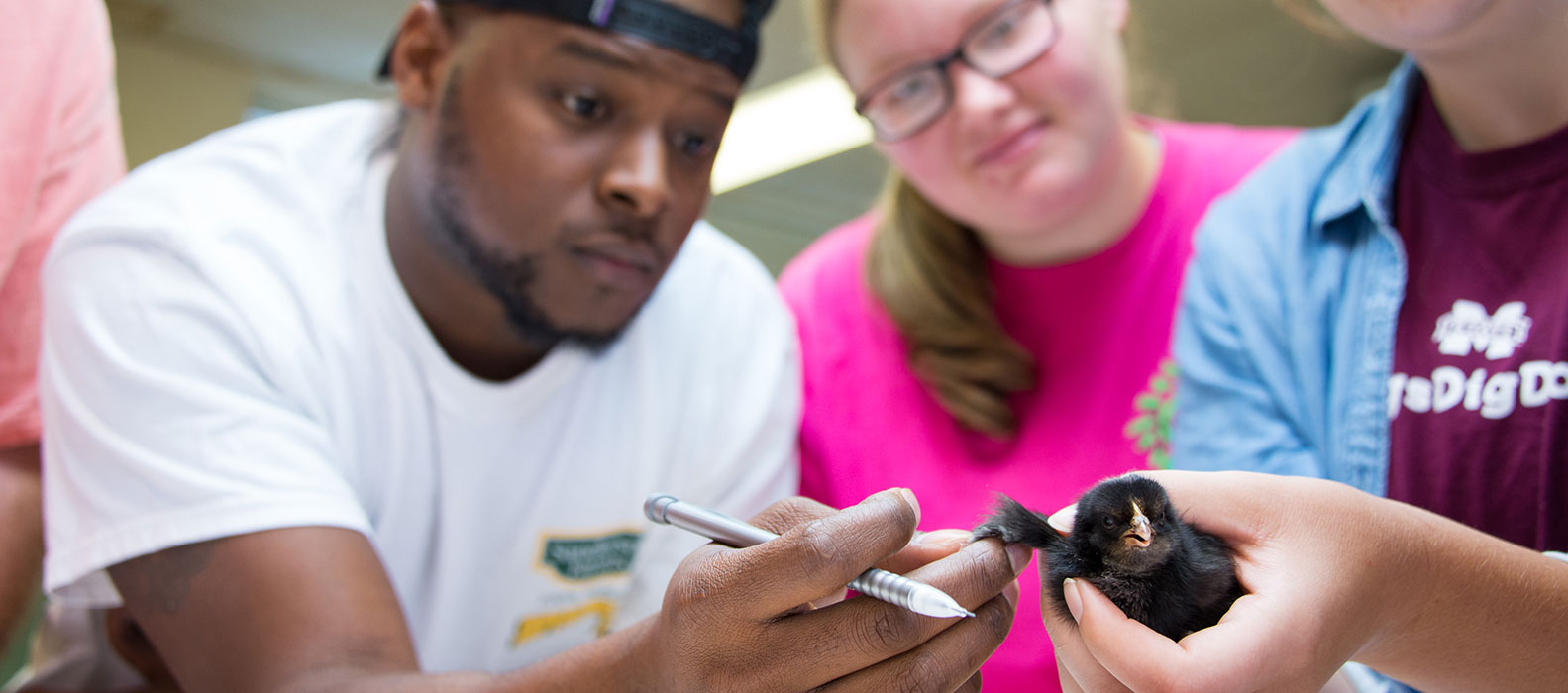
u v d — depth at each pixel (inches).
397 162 29.1
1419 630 21.3
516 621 30.3
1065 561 21.4
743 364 33.0
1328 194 27.0
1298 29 40.0
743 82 27.8
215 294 26.2
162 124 68.4
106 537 24.6
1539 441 23.1
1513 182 24.0
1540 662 21.2
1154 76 38.9
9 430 28.8
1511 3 22.0
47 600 30.0
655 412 31.1
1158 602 20.7
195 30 67.2
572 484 30.3
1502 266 24.1
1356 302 26.0
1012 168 30.4
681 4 25.9
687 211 27.9
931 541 22.2
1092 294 32.7
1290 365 26.6
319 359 27.0
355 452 27.5
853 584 19.6
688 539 31.5
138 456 24.6
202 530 23.9
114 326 25.8
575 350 29.5
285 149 29.6
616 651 21.2
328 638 23.1
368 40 67.3
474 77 26.1
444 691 21.9
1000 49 29.4
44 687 29.5
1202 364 28.1
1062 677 22.7
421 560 29.2
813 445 34.9
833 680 19.8
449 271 27.9
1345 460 25.2
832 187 76.6
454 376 28.5
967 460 32.8
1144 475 22.3
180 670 24.6
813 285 37.5
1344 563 20.4
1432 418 24.4
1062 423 32.2
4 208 27.6
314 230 28.3
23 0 28.1
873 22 30.0
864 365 34.9
